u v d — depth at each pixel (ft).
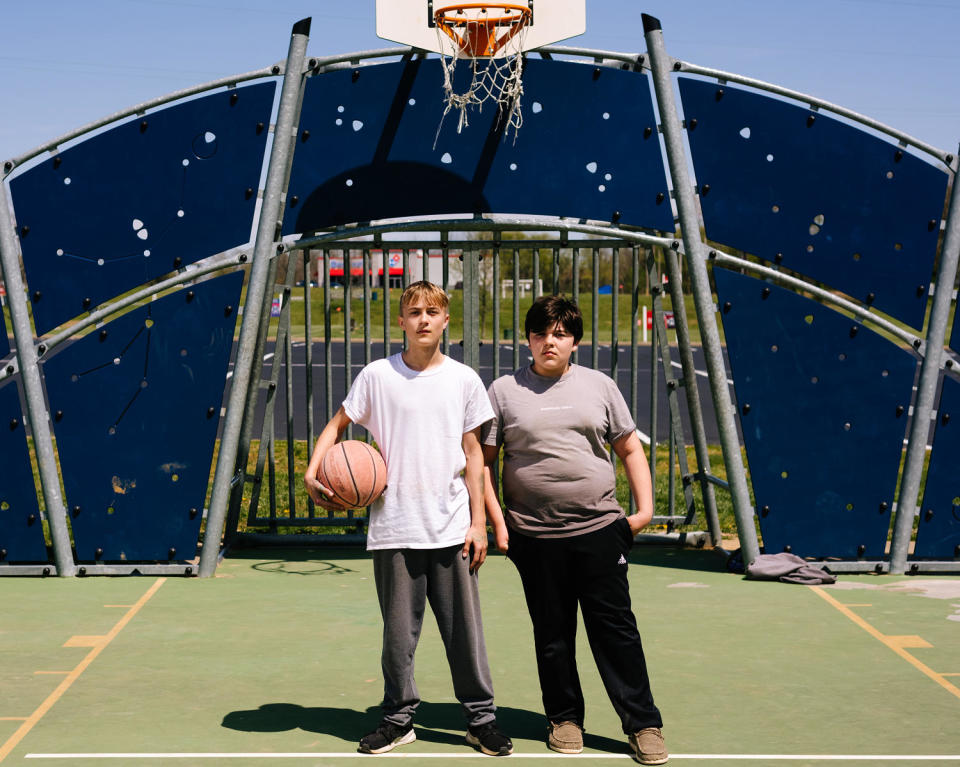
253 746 13.74
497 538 13.51
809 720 14.73
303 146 23.59
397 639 13.35
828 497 23.93
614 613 13.39
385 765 13.12
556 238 25.72
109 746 13.69
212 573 23.50
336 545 26.99
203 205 23.39
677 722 14.65
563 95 23.97
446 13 23.36
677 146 23.57
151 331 23.36
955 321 23.77
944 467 23.95
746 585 22.81
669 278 26.11
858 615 20.36
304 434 51.98
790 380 23.79
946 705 15.35
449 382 13.33
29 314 23.36
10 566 23.47
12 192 23.21
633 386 26.63
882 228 23.90
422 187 23.80
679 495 34.27
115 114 23.21
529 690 16.05
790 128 23.75
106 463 23.45
